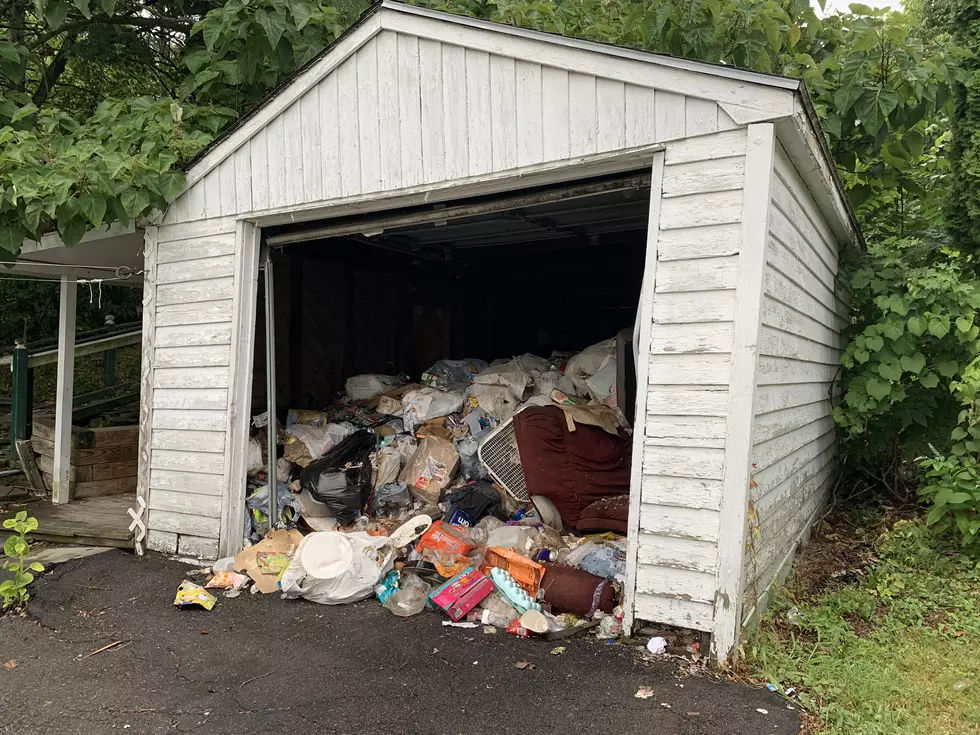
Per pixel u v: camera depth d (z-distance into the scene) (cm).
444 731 276
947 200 675
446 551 437
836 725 273
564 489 494
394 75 428
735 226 327
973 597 413
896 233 812
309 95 462
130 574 479
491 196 438
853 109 596
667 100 344
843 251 625
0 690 323
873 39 561
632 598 347
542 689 304
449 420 604
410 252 712
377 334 771
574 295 806
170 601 431
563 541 469
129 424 838
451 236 665
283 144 475
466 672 322
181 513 515
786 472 430
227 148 496
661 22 555
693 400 335
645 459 346
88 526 587
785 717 280
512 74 388
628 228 619
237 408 498
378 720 285
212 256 508
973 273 664
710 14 571
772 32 567
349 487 538
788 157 367
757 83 318
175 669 339
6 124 573
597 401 570
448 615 391
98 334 1045
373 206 452
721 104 329
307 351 685
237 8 546
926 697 300
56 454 698
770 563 394
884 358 556
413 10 410
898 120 613
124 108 582
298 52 626
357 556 426
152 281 536
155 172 502
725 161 330
